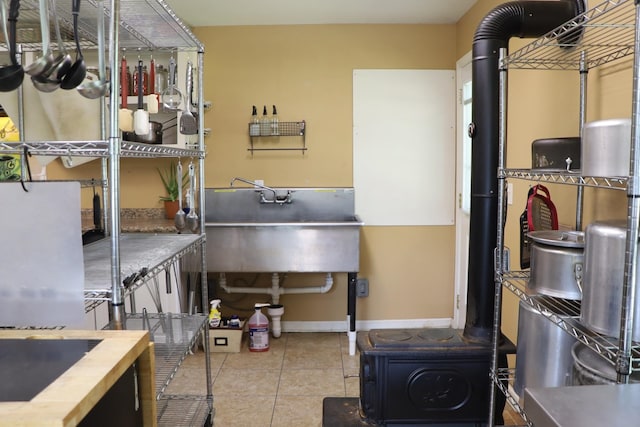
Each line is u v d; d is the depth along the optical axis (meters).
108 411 0.89
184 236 2.30
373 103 3.73
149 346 1.08
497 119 2.09
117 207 1.33
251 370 3.14
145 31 2.06
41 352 0.96
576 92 2.03
